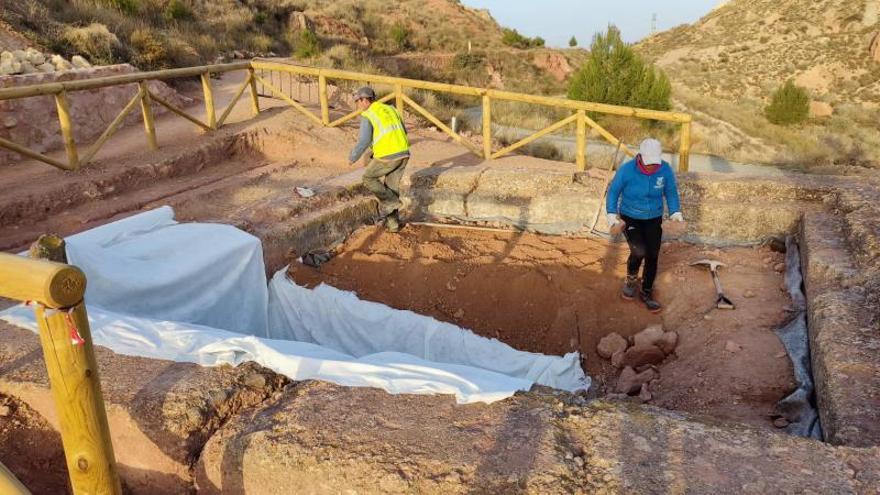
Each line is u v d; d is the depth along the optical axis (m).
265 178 8.99
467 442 3.04
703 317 5.92
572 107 8.61
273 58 23.42
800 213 6.95
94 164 8.62
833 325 4.54
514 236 7.88
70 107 10.27
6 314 4.54
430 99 17.66
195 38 20.88
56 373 2.22
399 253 7.54
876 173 18.83
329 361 3.75
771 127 25.95
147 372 3.74
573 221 7.91
